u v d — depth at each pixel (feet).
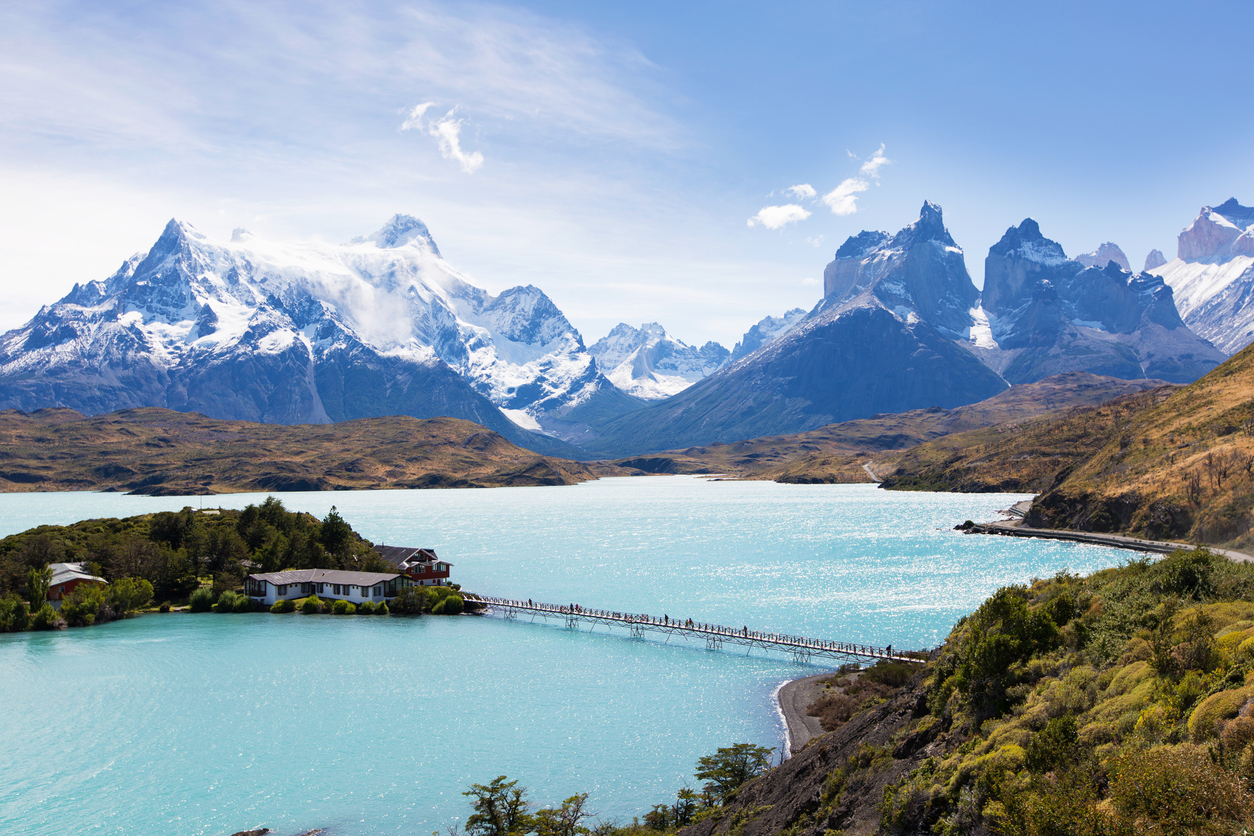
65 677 345.72
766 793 173.47
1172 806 72.49
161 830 206.90
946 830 97.86
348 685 332.39
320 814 215.10
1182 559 136.98
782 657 372.79
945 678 147.43
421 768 244.83
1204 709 84.64
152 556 533.96
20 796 227.20
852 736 165.48
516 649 396.16
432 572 540.11
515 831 189.78
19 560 504.02
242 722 287.48
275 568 547.90
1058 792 82.33
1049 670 123.75
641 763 246.27
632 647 398.42
